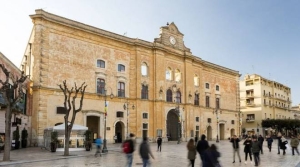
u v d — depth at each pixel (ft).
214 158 38.22
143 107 166.91
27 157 82.99
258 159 68.13
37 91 126.93
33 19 129.90
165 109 177.68
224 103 229.66
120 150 114.11
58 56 135.03
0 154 89.81
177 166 67.87
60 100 133.18
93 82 147.13
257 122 286.05
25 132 119.24
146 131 167.02
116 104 155.43
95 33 149.28
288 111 338.75
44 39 130.72
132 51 167.63
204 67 214.07
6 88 77.46
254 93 293.64
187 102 191.21
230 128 232.32
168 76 185.16
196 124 198.59
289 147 135.13
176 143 164.66
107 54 155.22
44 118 126.82
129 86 163.73
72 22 141.08
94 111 144.15
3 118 99.86
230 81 239.71
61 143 107.04
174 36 191.11
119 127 161.68
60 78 134.51
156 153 102.89
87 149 109.19
